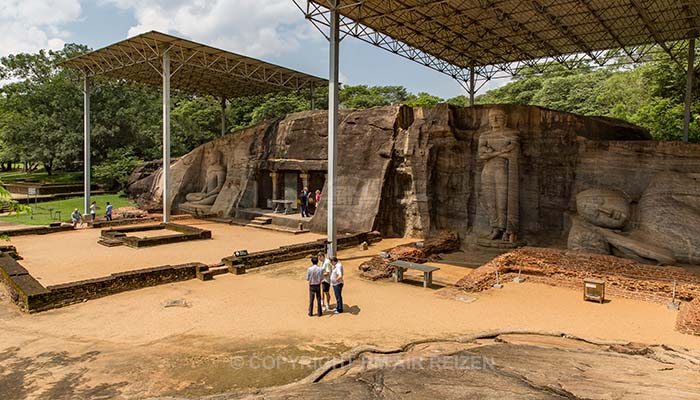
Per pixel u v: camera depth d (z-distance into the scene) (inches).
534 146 719.1
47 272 569.6
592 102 1841.8
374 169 831.7
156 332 368.2
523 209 721.6
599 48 970.1
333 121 666.8
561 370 203.9
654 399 157.5
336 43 670.5
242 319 401.1
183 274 550.6
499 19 773.9
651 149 632.4
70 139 1626.5
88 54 1034.7
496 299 467.8
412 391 176.1
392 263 551.8
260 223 971.3
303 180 981.2
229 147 1174.3
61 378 267.6
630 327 382.0
